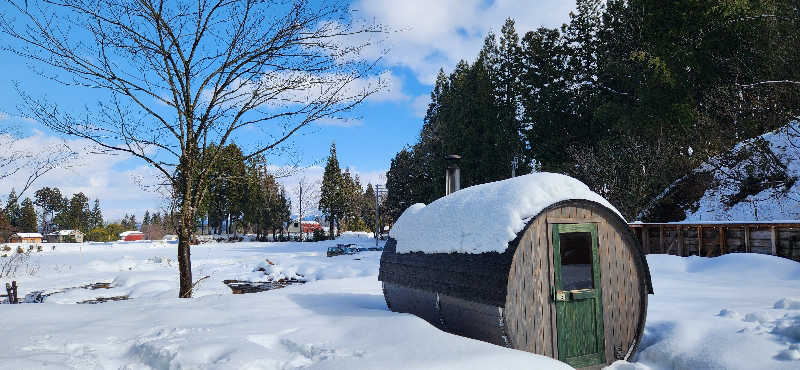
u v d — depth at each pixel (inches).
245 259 1045.8
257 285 633.6
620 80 1243.8
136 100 327.9
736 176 817.5
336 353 173.2
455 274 208.2
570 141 1331.2
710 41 929.5
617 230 212.7
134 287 553.3
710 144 882.8
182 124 348.2
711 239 567.5
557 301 195.3
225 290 545.3
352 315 236.1
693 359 202.7
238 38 350.6
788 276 407.5
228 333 202.5
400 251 265.9
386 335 189.5
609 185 935.7
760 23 855.1
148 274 634.2
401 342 178.2
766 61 845.2
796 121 771.4
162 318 238.5
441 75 1958.7
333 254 1176.2
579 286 291.0
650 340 231.5
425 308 237.5
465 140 1397.6
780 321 226.7
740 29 888.9
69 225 4138.8
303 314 246.4
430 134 1796.3
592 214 207.2
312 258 1072.2
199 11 339.9
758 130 879.1
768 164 780.0
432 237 236.5
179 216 386.0
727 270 455.2
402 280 255.3
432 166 1581.0
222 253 1305.4
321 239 2311.8
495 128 1369.3
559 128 1375.5
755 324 225.9
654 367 211.3
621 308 210.5
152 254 1350.9
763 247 501.0
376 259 949.2
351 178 3262.8
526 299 188.2
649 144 957.2
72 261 1106.1
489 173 1353.3
